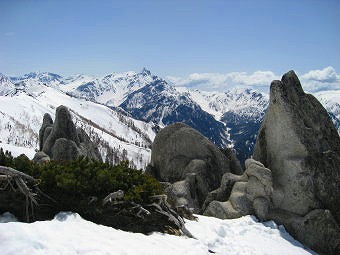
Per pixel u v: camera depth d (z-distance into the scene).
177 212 23.30
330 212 27.00
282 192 28.16
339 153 29.77
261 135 32.03
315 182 28.02
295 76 31.20
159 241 17.91
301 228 26.44
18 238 13.20
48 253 13.07
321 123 30.11
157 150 40.22
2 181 18.41
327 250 26.02
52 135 38.81
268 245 23.19
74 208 18.91
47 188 19.23
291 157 28.86
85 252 14.02
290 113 29.38
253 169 28.73
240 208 28.11
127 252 15.13
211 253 19.20
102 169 21.83
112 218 19.20
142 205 20.61
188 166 37.09
